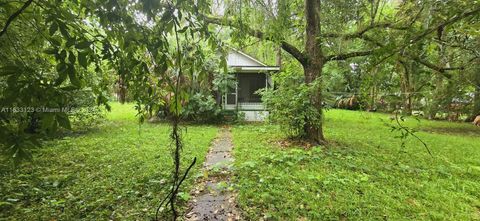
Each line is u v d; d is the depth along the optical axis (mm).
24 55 2461
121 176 4566
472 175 4941
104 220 3117
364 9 5980
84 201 3580
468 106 13469
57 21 1474
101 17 1731
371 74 2566
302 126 7148
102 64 2379
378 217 3238
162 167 5035
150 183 4203
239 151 6547
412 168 5223
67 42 1465
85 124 9922
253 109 13422
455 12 1799
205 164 5477
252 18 5324
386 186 4230
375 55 2021
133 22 1828
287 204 3520
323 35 6547
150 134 8594
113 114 14156
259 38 6340
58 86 1479
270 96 7961
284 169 4953
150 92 2240
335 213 3326
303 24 7410
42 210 3326
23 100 1327
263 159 5660
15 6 1665
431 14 1971
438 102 11914
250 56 13500
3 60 2229
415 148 7238
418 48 2145
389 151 6730
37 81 1376
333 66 7207
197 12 2000
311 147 6773
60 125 1409
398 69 2701
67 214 3232
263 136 8656
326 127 10883
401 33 2439
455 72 3383
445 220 3225
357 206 3498
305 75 7191
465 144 8117
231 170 4914
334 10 6445
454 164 5660
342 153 6285
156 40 1883
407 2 2586
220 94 12609
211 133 9203
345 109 17500
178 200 3627
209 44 2293
